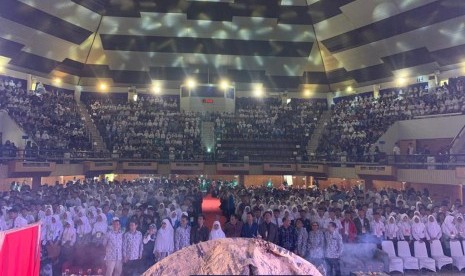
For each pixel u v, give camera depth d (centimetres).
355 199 1429
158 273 121
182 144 2716
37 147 2020
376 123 2519
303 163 2558
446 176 1639
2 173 1741
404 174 1897
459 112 1988
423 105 2272
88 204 1192
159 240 859
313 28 2720
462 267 1009
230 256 117
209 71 3080
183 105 3153
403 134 2330
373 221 1041
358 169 2186
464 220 1053
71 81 3036
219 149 2789
